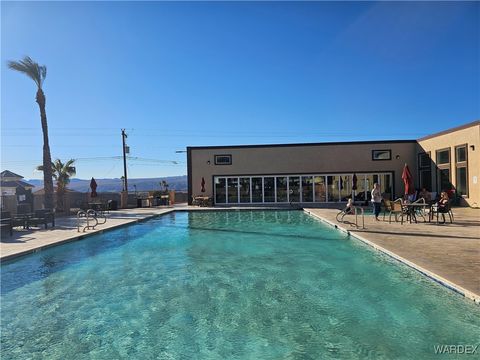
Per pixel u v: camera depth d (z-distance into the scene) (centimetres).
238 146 2803
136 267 900
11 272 866
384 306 589
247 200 2800
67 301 663
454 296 609
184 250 1103
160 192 3438
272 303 624
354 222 1527
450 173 2241
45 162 2248
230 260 956
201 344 486
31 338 518
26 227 1503
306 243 1169
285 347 470
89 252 1088
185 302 644
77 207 2808
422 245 962
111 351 476
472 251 877
